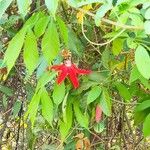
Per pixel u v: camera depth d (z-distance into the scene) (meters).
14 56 0.56
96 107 0.71
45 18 0.57
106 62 0.72
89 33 0.78
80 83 0.68
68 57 0.66
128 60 0.76
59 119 0.71
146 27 0.49
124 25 0.54
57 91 0.63
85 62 0.79
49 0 0.49
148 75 0.52
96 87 0.65
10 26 0.80
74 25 0.78
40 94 0.63
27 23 0.57
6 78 0.88
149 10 0.49
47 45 0.57
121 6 0.54
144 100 0.73
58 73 0.61
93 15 0.55
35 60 0.57
